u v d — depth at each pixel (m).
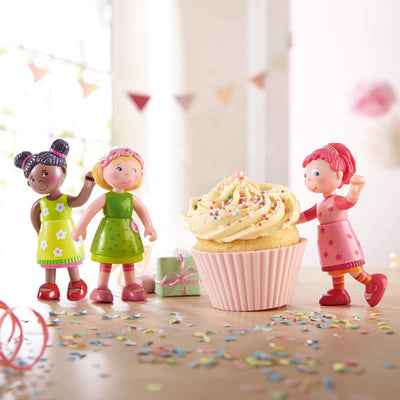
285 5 0.68
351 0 0.67
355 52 0.67
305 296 0.39
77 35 0.61
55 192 0.40
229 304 0.34
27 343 0.27
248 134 0.68
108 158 0.38
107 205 0.39
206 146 0.67
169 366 0.24
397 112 0.66
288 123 0.68
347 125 0.67
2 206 0.55
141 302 0.38
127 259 0.38
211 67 0.68
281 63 0.68
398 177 0.66
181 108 0.67
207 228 0.34
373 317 0.32
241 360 0.25
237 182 0.36
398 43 0.66
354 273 0.35
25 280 0.46
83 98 0.61
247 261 0.33
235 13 0.68
